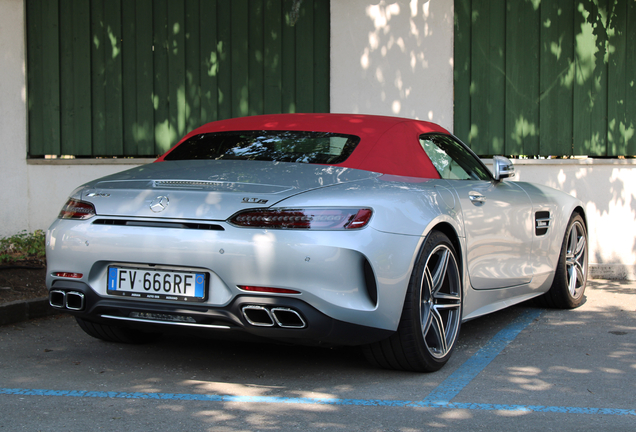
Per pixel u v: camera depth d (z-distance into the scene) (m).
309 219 2.85
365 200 2.99
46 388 3.10
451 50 7.01
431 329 3.45
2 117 7.28
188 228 2.94
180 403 2.88
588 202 6.93
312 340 2.94
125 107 7.41
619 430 2.59
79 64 7.40
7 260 6.11
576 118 7.04
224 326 2.96
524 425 2.63
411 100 7.07
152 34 7.34
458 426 2.62
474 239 3.77
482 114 7.10
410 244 3.10
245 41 7.27
